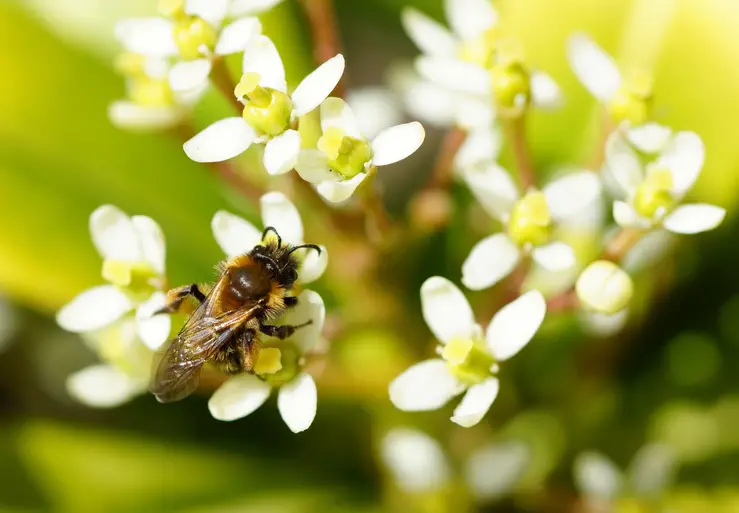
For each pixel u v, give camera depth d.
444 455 0.15
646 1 0.15
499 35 0.14
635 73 0.14
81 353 0.17
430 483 0.15
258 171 0.15
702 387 0.16
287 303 0.13
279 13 0.16
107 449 0.16
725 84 0.15
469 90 0.14
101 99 0.16
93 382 0.14
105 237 0.13
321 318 0.13
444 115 0.15
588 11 0.16
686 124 0.15
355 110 0.17
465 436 0.15
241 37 0.13
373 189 0.13
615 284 0.13
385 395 0.14
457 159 0.14
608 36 0.15
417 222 0.14
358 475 0.16
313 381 0.13
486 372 0.13
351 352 0.15
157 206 0.15
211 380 0.13
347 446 0.16
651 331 0.16
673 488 0.15
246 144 0.13
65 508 0.15
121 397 0.14
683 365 0.16
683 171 0.13
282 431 0.16
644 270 0.15
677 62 0.15
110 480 0.15
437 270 0.16
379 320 0.14
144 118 0.14
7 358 0.17
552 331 0.15
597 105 0.16
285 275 0.13
